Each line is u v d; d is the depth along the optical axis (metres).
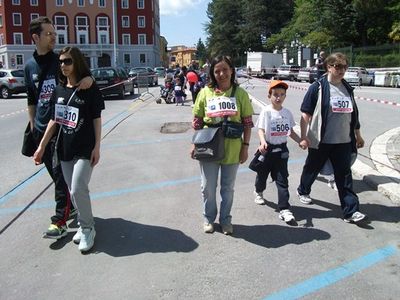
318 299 3.58
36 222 5.36
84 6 82.75
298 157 8.34
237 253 4.40
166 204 5.88
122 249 4.55
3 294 3.76
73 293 3.74
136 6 85.44
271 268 4.09
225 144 4.73
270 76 58.03
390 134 10.20
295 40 64.44
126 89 24.48
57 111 4.54
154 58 90.62
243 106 4.73
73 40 83.06
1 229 5.15
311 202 5.84
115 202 6.01
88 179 4.54
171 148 9.52
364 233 4.84
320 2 51.94
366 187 6.38
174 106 18.84
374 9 47.69
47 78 4.89
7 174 7.75
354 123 5.30
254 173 7.32
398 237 4.73
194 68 19.25
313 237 4.76
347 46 52.16
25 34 80.81
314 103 5.27
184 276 3.97
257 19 81.25
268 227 5.05
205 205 4.91
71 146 4.48
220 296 3.63
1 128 13.47
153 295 3.67
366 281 3.85
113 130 12.19
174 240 4.73
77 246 4.64
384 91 26.95
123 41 85.75
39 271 4.14
